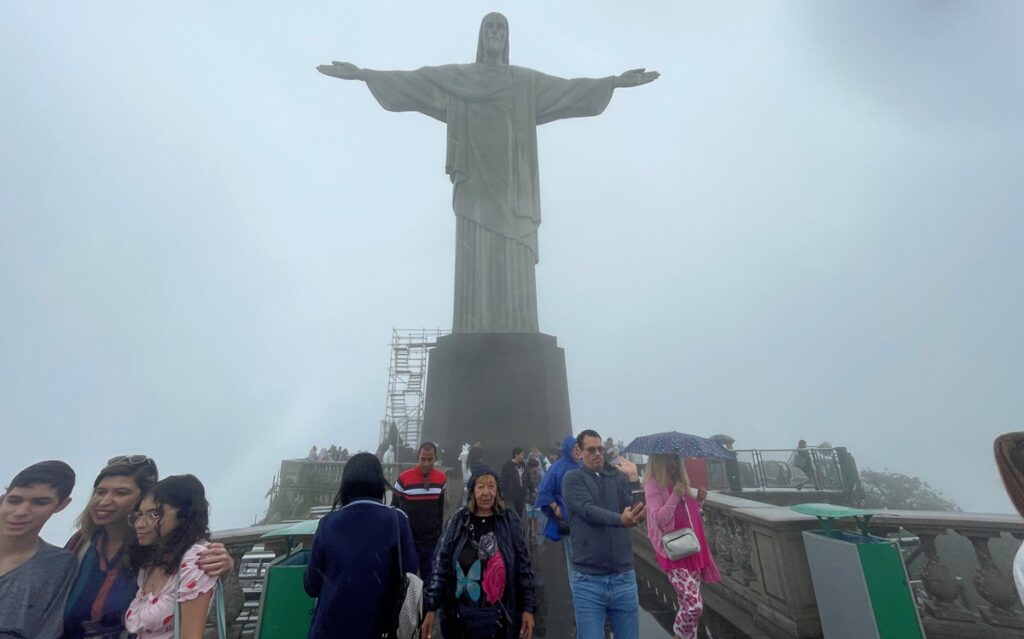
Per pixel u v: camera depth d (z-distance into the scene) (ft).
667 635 17.39
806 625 16.01
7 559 8.50
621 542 12.71
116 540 9.02
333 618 9.46
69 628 8.28
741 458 56.54
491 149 68.23
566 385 61.52
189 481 9.01
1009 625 15.14
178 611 8.04
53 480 8.70
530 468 33.55
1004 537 18.33
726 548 21.11
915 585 16.79
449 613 11.23
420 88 70.90
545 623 18.72
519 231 65.77
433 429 58.18
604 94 73.05
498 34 74.18
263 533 17.20
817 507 15.78
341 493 11.05
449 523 11.91
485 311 63.41
